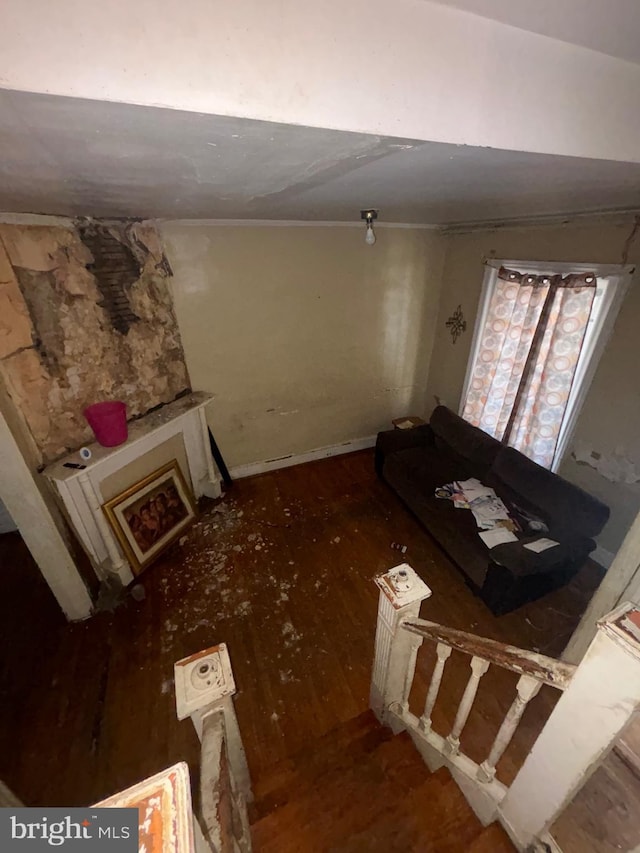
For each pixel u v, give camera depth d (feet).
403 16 1.81
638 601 5.36
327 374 12.62
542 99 2.37
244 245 9.91
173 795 1.69
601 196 5.60
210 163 2.88
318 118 1.84
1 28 1.30
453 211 7.82
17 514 6.88
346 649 7.77
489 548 8.25
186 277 9.64
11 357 6.72
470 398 11.44
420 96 2.02
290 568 9.60
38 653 7.71
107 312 8.25
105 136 2.04
